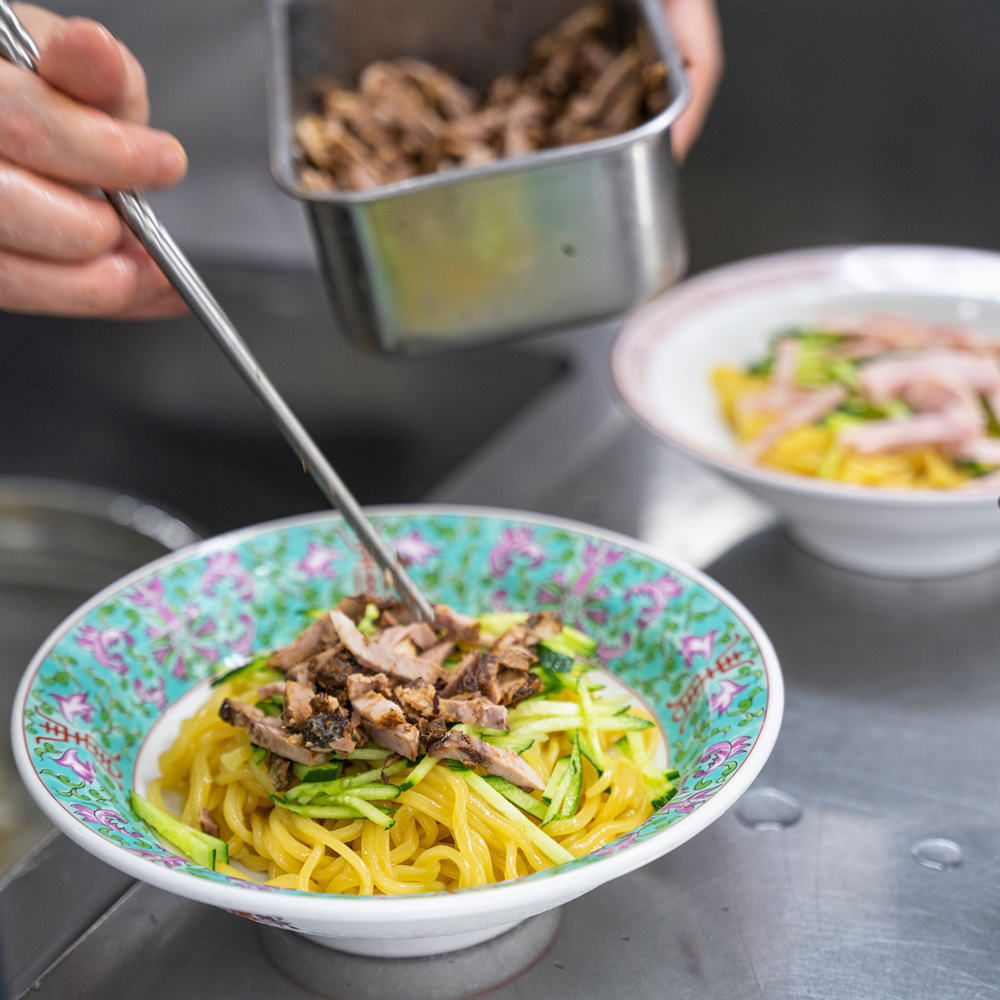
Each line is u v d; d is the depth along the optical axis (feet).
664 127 2.36
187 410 3.77
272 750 2.05
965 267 2.98
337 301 2.43
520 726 2.10
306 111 2.78
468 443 3.46
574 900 2.03
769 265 3.06
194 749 2.14
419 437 3.53
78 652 2.13
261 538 2.33
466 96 2.89
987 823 2.11
